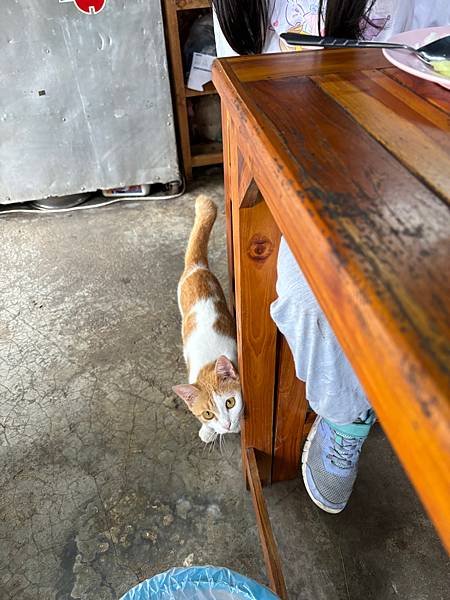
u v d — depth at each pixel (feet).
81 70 5.35
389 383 0.72
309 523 3.32
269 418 2.97
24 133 5.66
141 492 3.55
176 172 6.36
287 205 1.10
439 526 0.65
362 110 1.45
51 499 3.53
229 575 2.14
